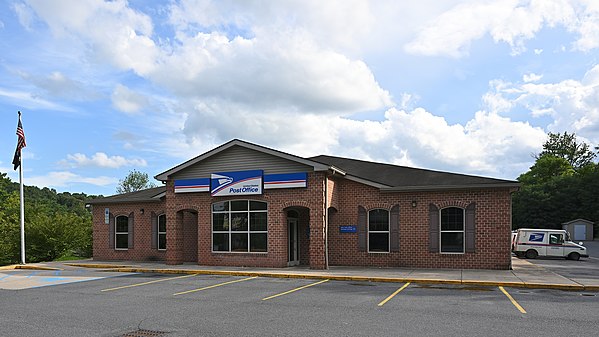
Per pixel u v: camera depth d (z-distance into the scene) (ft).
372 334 28.94
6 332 30.73
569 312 35.37
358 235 70.74
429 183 68.18
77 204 294.25
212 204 73.72
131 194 94.73
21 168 86.17
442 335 28.58
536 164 288.30
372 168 79.82
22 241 84.17
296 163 67.87
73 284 55.42
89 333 30.17
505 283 49.70
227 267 69.62
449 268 65.62
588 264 79.92
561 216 224.12
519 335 28.43
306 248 74.08
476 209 65.16
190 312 36.68
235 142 71.10
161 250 84.99
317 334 29.04
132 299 43.52
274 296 44.06
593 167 263.29
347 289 48.14
